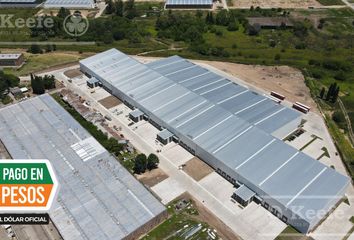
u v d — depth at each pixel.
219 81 123.38
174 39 173.12
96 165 88.25
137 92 115.81
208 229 76.00
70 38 173.12
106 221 74.00
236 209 81.00
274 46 167.62
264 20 191.75
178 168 92.00
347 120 115.75
